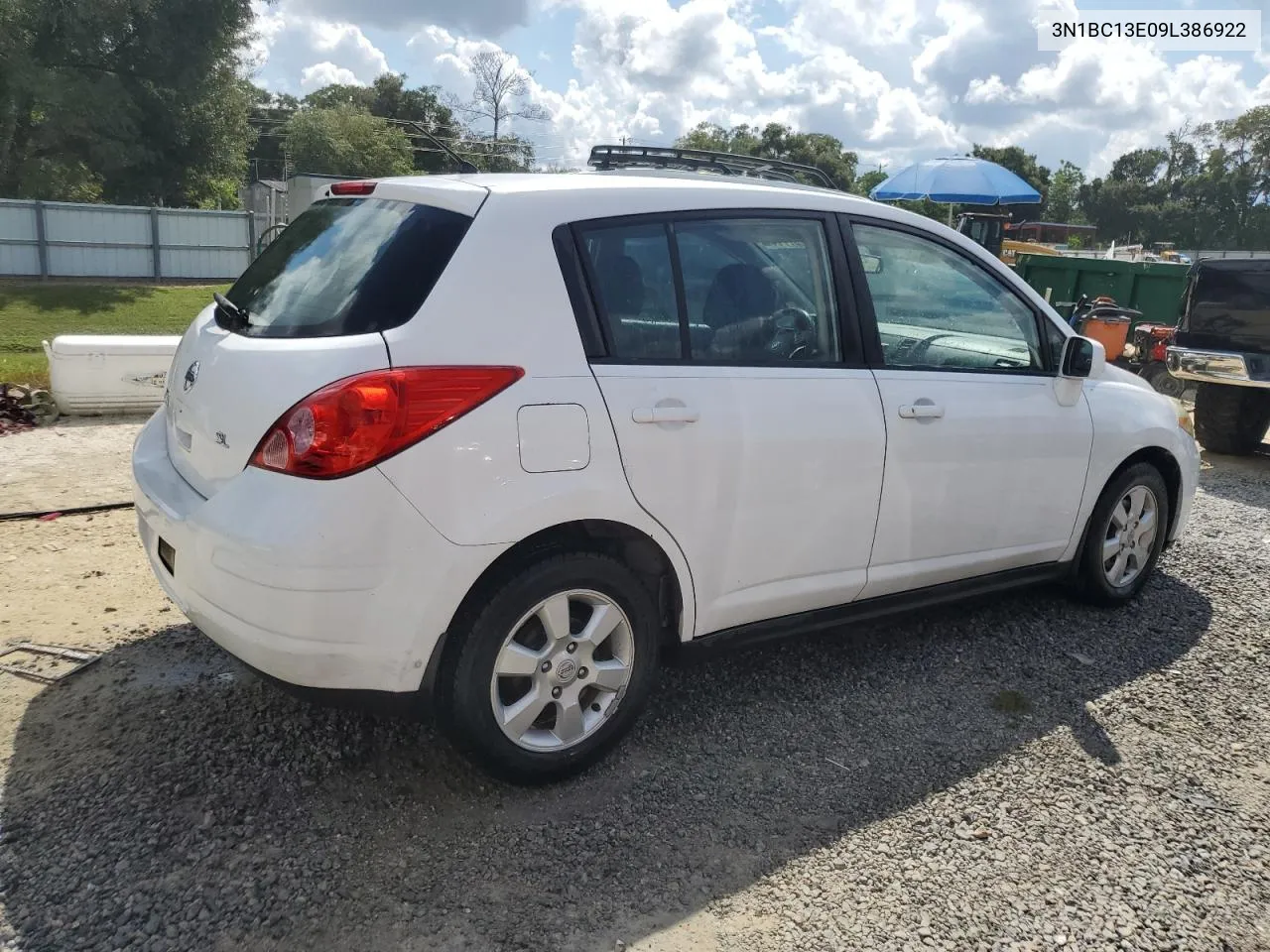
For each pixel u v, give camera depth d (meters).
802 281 3.43
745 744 3.34
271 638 2.56
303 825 2.78
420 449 2.57
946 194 15.63
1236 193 77.94
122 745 3.12
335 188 3.40
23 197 32.94
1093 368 4.33
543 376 2.77
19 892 2.46
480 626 2.76
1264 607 4.75
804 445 3.28
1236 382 8.03
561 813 2.90
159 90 34.31
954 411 3.71
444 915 2.46
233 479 2.70
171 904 2.44
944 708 3.64
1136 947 2.47
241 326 3.00
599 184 3.09
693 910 2.53
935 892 2.64
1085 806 3.06
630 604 3.04
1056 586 4.95
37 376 9.79
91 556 4.76
